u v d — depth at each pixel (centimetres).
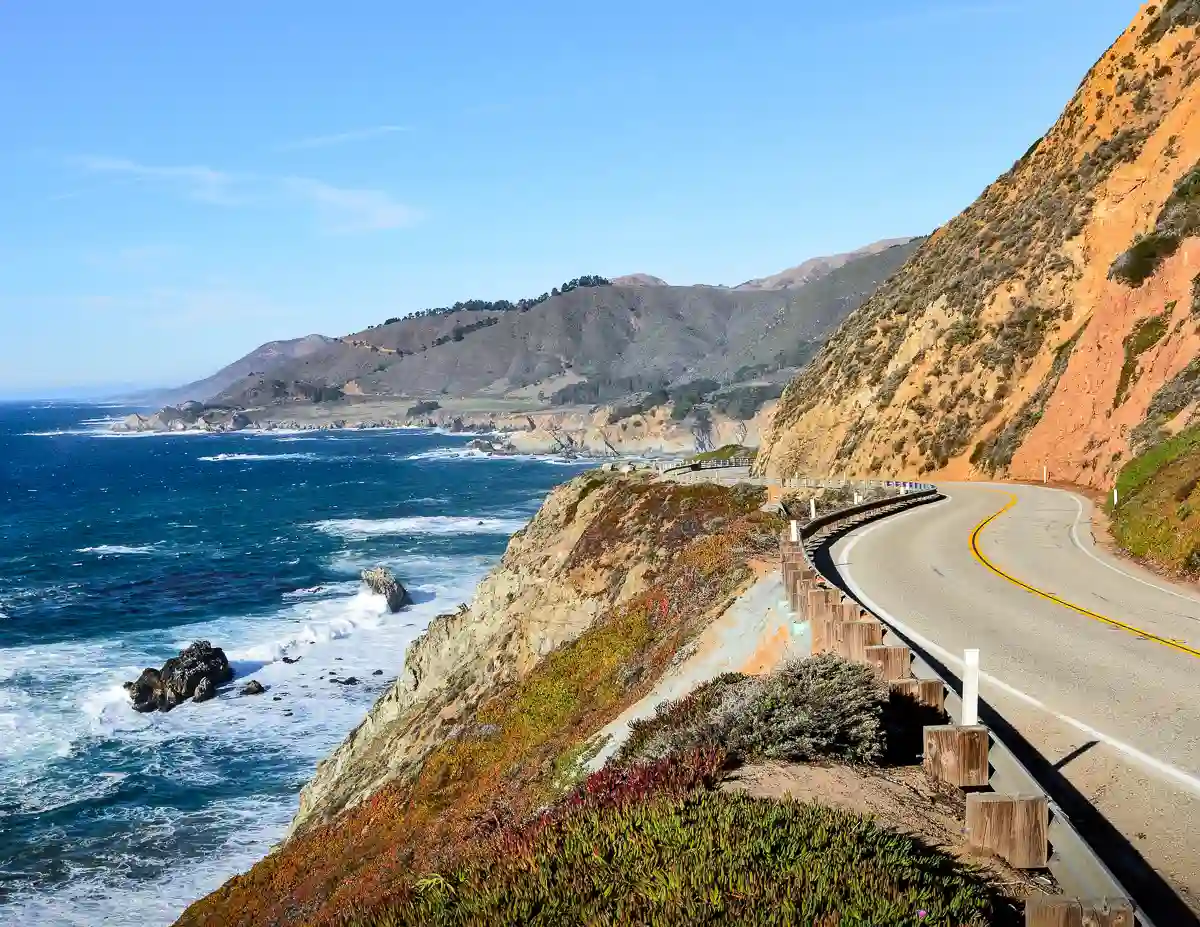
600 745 1512
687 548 3209
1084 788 873
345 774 3198
